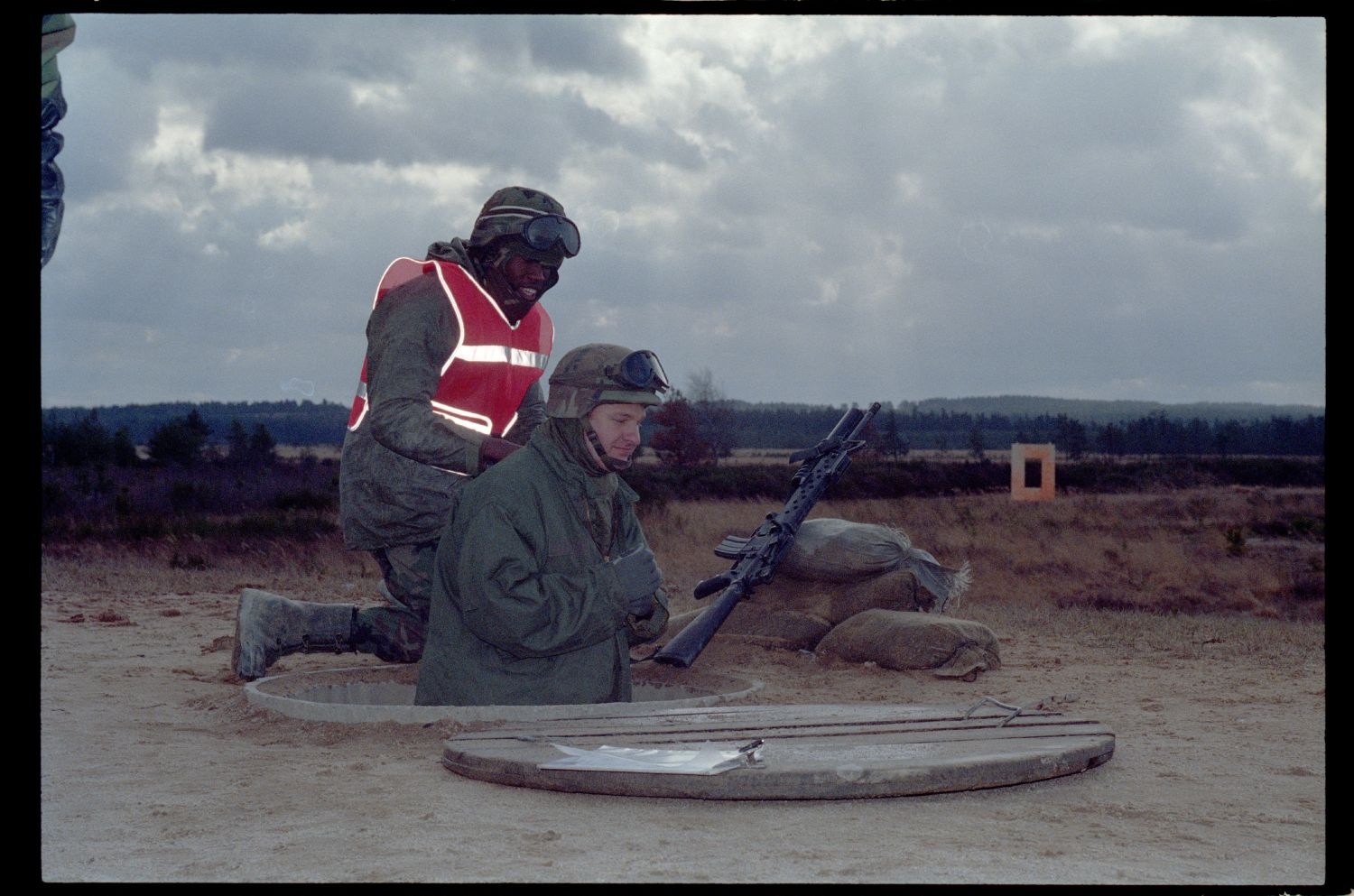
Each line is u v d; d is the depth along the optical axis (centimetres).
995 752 425
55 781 433
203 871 315
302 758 474
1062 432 9700
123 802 399
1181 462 4766
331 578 1445
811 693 648
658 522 1972
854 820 372
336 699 639
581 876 307
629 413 556
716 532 1881
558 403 557
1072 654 827
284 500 2531
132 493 2616
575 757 420
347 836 354
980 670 721
